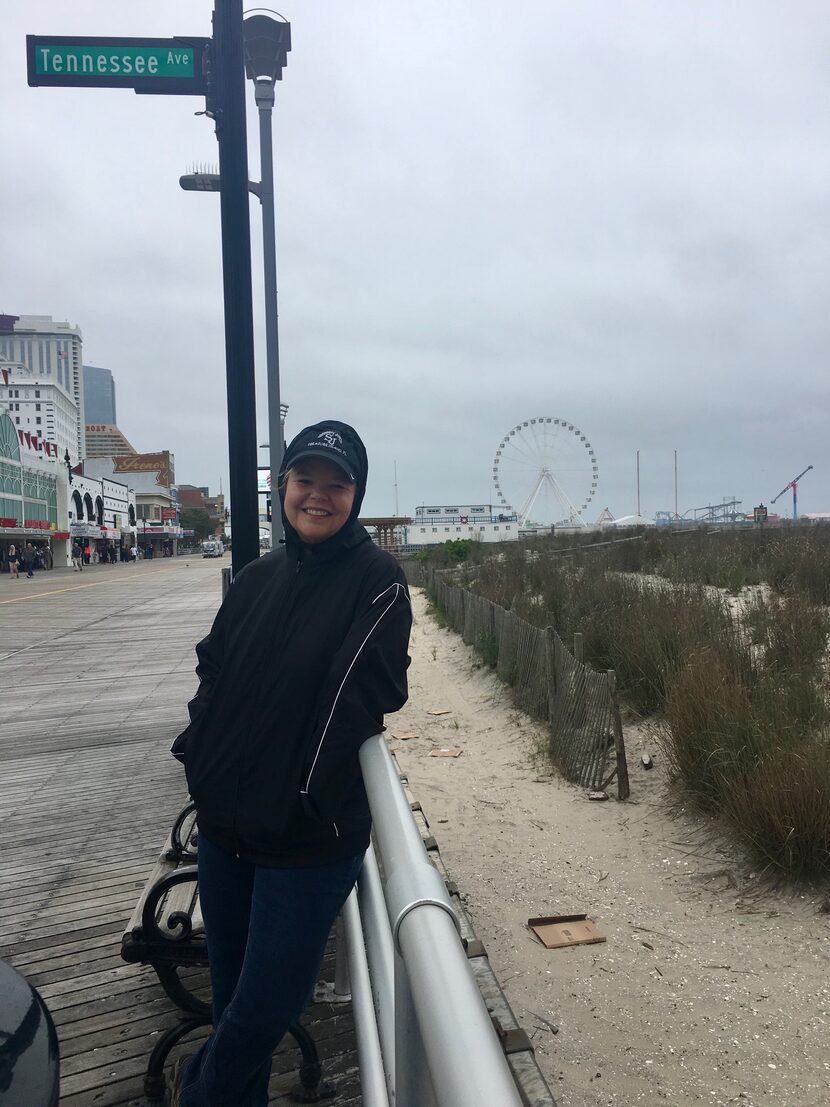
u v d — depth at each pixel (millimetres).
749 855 3666
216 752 1536
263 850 1473
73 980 2793
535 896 3637
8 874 3744
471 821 4605
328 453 1502
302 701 1468
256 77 8281
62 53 3369
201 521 137750
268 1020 1469
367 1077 1198
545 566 14586
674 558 13859
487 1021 625
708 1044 2523
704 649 5457
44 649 11445
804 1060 2410
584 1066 2465
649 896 3564
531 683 6750
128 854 3953
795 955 2967
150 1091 2139
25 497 50281
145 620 15258
